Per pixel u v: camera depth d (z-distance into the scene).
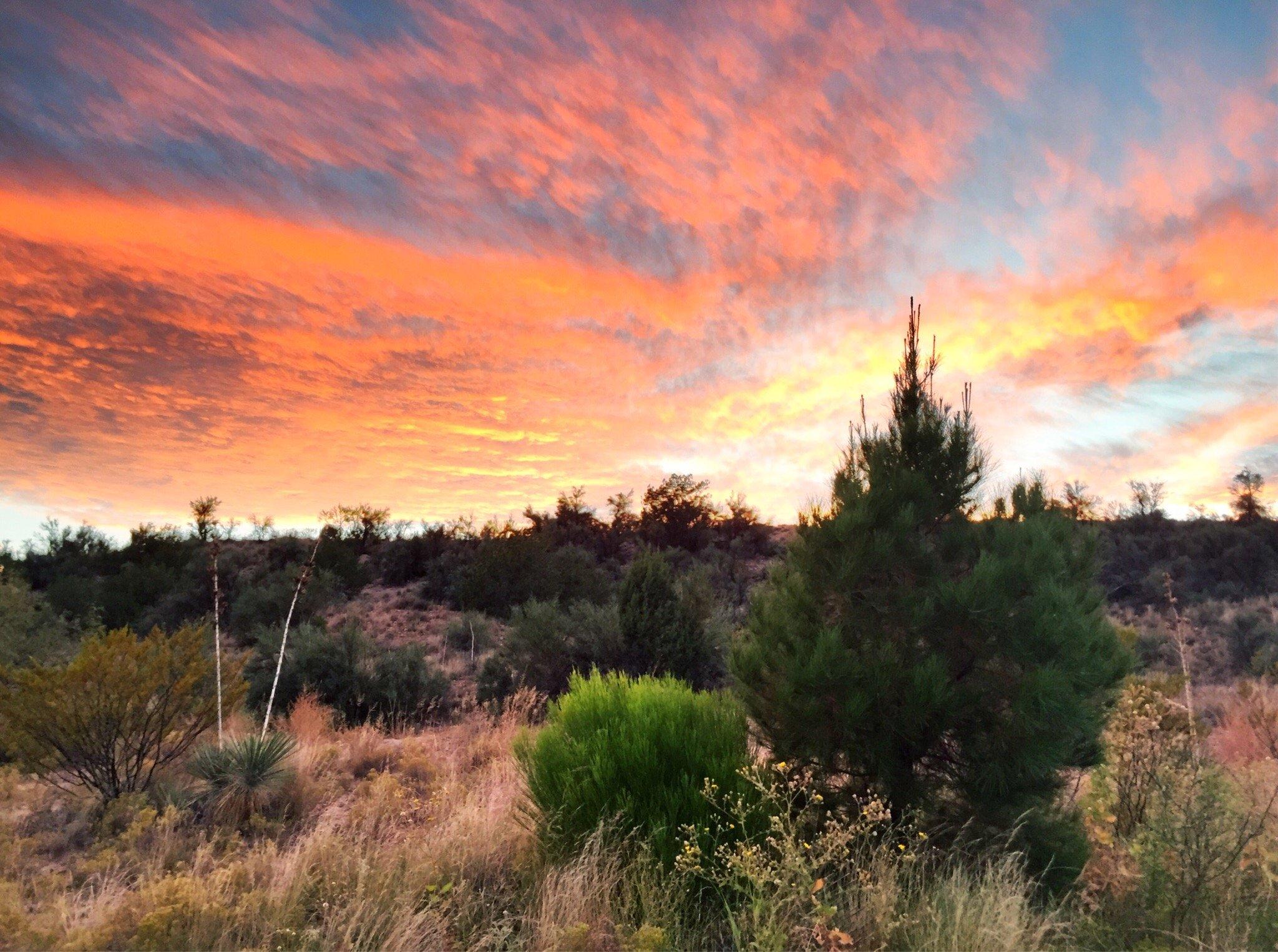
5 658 12.13
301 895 4.45
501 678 13.45
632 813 4.76
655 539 37.00
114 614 25.14
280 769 7.01
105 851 5.45
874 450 5.72
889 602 5.27
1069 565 5.67
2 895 4.41
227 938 3.91
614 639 13.48
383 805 6.50
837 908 4.13
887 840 4.56
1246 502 33.31
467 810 5.62
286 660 13.44
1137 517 34.47
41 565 32.97
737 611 18.27
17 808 6.83
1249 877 4.60
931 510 5.55
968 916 3.92
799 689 4.99
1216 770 5.41
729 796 4.62
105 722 7.00
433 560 33.47
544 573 26.92
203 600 26.22
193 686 8.16
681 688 5.89
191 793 6.93
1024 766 4.71
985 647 5.06
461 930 4.19
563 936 3.85
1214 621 20.41
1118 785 5.31
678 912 4.27
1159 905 4.42
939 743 5.10
